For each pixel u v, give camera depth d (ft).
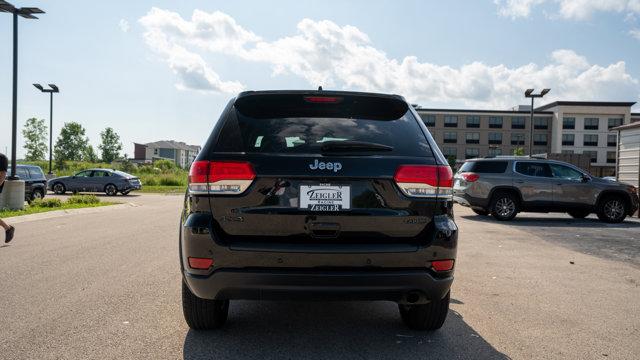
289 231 10.04
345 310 14.43
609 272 20.93
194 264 10.05
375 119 11.25
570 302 15.83
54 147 263.29
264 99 11.26
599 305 15.52
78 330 12.20
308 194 10.07
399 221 10.27
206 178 10.13
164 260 21.72
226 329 12.49
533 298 16.26
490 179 44.83
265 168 10.07
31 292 15.94
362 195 10.18
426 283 10.14
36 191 63.98
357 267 9.95
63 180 94.32
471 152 272.51
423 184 10.42
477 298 16.17
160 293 15.94
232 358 10.48
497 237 32.09
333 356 10.71
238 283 9.86
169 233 31.30
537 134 273.54
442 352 11.10
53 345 11.12
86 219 40.91
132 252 23.81
